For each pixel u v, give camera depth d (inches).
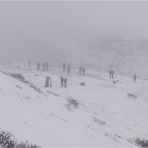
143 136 1604.3
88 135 685.3
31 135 428.1
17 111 550.0
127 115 2421.3
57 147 456.4
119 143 781.3
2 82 757.3
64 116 783.7
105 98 3122.5
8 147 210.8
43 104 783.7
